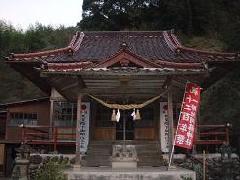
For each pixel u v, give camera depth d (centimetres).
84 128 1764
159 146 1720
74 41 2105
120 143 1731
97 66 1231
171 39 2138
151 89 1483
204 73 1238
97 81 1356
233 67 1761
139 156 1633
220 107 2409
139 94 1552
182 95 1616
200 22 3700
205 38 3469
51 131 1944
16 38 4178
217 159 1512
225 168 1361
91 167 1485
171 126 1291
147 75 1248
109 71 1217
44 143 1706
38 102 2334
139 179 1162
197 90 1319
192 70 1225
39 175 1160
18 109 2330
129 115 1794
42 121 2308
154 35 2302
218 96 2505
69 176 1166
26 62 1678
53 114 2017
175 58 1705
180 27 3750
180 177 1166
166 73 1226
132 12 4019
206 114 2455
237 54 1655
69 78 1332
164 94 1427
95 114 1795
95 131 1788
